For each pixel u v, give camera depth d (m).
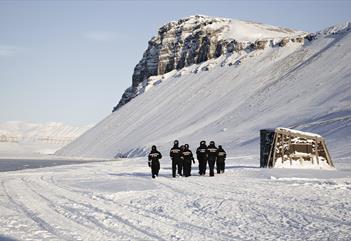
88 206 13.66
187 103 146.50
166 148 97.19
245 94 129.38
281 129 31.80
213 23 198.38
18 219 11.32
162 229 9.98
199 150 26.22
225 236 9.23
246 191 17.20
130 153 113.44
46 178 25.88
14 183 22.36
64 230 9.85
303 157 31.92
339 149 51.53
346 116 72.56
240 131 90.56
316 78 110.94
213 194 16.31
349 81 97.56
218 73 161.75
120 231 9.76
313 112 84.75
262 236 9.20
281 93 111.94
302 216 11.38
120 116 168.62
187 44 195.75
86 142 156.88
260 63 152.88
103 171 33.66
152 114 153.00
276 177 23.55
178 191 17.55
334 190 17.31
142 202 14.48
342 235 9.14
